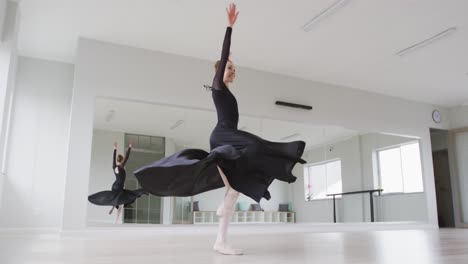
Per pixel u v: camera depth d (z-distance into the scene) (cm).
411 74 716
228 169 239
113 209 557
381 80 747
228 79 268
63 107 653
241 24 531
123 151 578
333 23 527
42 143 628
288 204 750
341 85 773
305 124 729
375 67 682
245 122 673
